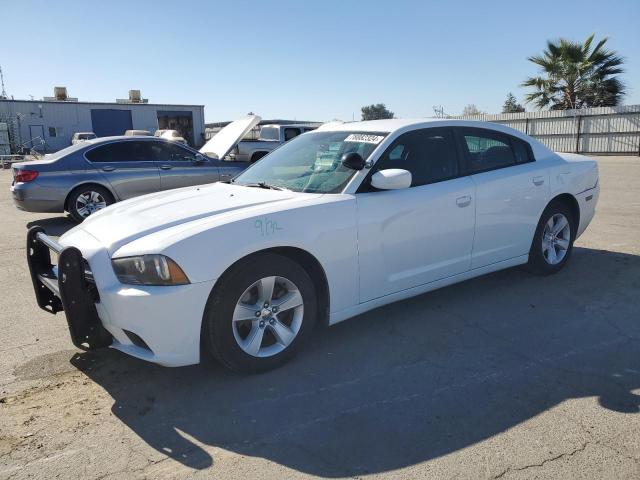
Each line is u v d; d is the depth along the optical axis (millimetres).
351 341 3826
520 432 2689
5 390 3221
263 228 3225
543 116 27516
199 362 3314
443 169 4238
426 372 3350
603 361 3451
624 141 24734
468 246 4324
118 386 3260
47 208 8742
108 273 3076
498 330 3971
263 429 2773
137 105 43656
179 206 3621
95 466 2496
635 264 5609
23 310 4660
